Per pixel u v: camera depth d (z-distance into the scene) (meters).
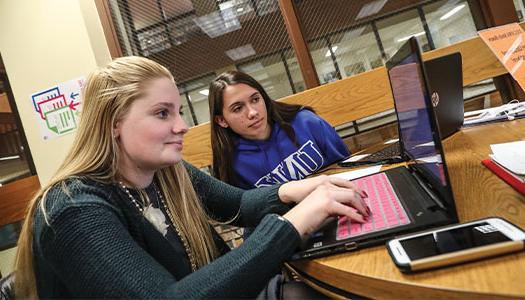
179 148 0.74
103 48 2.45
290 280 0.75
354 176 1.08
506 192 0.63
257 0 2.49
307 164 1.68
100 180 0.71
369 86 2.26
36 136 2.49
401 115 0.97
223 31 2.54
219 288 0.53
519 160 0.72
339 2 2.47
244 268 0.55
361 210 0.68
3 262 2.53
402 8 2.43
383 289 0.45
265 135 1.72
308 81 2.44
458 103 1.28
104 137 0.72
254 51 2.53
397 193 0.75
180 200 0.91
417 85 0.65
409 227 0.55
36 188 2.49
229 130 1.74
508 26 1.07
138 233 0.72
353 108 2.27
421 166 0.76
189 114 2.57
